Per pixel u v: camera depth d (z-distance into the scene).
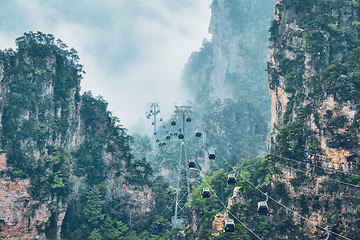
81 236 120.44
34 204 109.88
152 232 128.12
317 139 82.75
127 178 140.62
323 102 83.56
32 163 113.50
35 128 117.19
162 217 132.88
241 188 91.69
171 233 113.88
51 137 122.50
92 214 126.69
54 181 117.06
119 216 134.00
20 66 120.75
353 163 77.19
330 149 79.81
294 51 107.19
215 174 128.62
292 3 111.94
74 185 130.25
